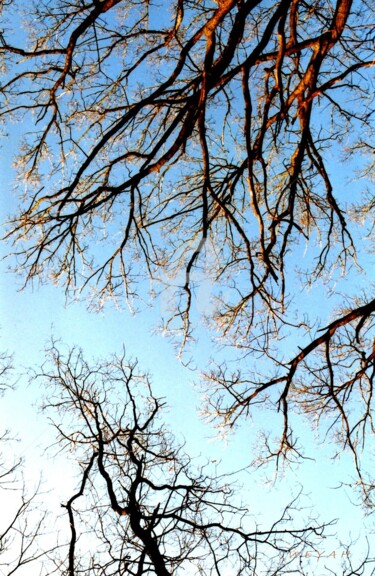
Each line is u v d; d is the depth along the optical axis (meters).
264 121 6.24
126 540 9.76
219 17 5.93
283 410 8.48
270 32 5.67
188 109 6.27
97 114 8.62
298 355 8.20
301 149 6.80
